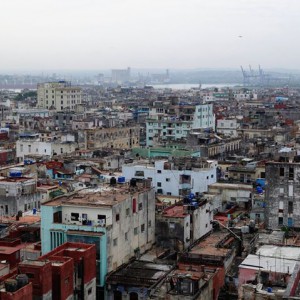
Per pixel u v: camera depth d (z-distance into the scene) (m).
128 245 117.31
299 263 84.06
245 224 140.75
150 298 88.81
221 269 100.62
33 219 138.00
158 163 171.62
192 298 87.06
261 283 83.44
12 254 106.50
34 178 166.62
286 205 137.75
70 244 104.00
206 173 170.25
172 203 151.38
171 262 114.81
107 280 107.12
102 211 111.50
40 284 88.19
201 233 132.75
